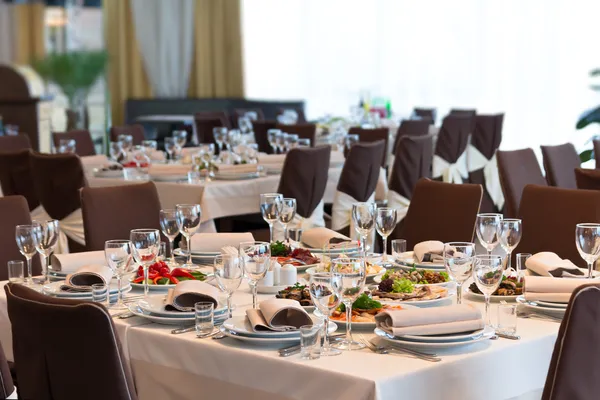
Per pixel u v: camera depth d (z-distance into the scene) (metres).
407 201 6.29
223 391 2.39
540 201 3.87
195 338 2.47
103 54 12.22
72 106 12.05
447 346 2.29
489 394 2.33
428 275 3.03
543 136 10.97
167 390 2.54
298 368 2.21
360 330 2.51
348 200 5.97
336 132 7.83
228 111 13.56
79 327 2.10
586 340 2.12
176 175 5.70
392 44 12.29
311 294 2.25
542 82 10.92
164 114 13.28
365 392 2.07
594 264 3.26
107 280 2.98
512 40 11.14
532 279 2.71
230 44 13.79
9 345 2.98
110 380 2.13
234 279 2.51
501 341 2.40
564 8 10.68
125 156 6.66
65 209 5.35
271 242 3.50
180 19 13.60
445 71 11.80
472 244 2.56
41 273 3.75
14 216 3.73
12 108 9.81
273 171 6.10
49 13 12.05
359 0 12.59
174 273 3.07
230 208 5.54
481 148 8.25
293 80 13.39
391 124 9.68
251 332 2.38
